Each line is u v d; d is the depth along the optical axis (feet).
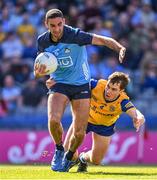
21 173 85.51
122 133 162.20
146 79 183.01
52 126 87.40
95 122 94.07
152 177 80.84
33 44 195.11
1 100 175.83
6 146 164.66
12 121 171.01
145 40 196.85
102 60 188.34
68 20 201.36
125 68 190.39
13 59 191.21
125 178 78.38
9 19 203.00
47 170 92.32
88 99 88.69
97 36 86.84
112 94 89.66
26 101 175.94
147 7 206.69
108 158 160.66
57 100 87.97
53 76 89.20
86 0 206.39
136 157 161.27
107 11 204.23
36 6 205.57
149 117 171.73
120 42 194.80
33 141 163.22
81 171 94.58
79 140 88.12
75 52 87.40
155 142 161.48
